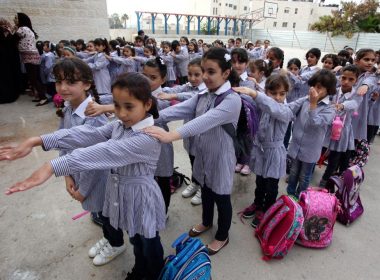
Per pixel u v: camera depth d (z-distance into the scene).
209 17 20.00
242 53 2.26
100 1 7.75
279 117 1.82
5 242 1.97
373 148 3.76
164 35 16.89
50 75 5.35
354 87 2.65
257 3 33.09
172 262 1.38
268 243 1.89
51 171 1.01
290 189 2.50
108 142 1.14
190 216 2.30
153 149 1.24
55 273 1.74
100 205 1.65
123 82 1.12
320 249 1.97
